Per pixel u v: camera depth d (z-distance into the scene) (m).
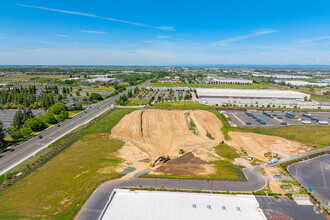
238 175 50.81
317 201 41.03
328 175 51.28
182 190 43.47
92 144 69.62
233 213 34.38
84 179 48.12
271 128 88.81
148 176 49.72
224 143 72.38
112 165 55.34
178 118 91.06
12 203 39.69
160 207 35.38
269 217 36.44
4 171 52.50
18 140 74.12
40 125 85.81
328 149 66.25
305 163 57.53
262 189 44.94
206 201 37.25
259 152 65.69
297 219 36.19
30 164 55.56
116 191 39.72
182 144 71.06
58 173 50.84
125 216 33.19
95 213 36.69
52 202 40.03
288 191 44.25
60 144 69.12
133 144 70.12
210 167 55.25
